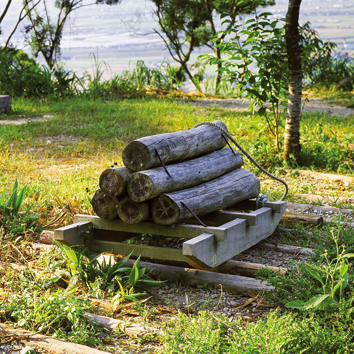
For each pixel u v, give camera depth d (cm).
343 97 1942
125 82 2078
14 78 1906
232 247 437
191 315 369
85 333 325
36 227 541
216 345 301
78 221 465
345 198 667
